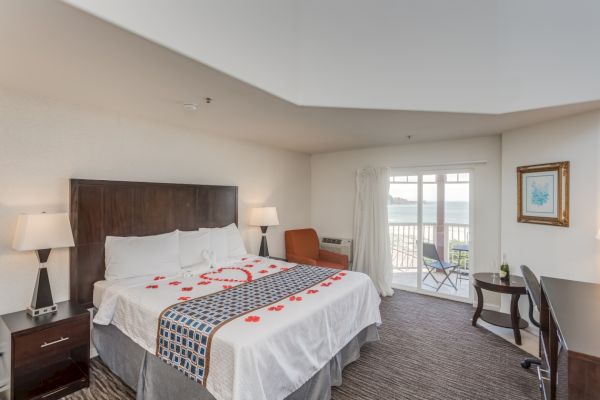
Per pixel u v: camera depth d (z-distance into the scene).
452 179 4.19
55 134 2.41
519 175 3.32
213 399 1.52
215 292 2.24
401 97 2.64
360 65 2.61
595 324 1.30
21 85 2.14
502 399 2.07
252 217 4.08
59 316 2.11
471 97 2.68
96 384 2.20
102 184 2.64
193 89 2.21
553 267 2.99
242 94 2.30
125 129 2.86
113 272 2.53
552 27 2.49
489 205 3.83
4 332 2.05
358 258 4.72
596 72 2.37
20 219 2.10
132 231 2.85
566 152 2.86
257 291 2.28
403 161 4.49
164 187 3.12
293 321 1.77
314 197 5.38
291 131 3.59
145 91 2.25
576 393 1.06
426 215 4.43
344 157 5.04
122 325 2.12
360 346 2.65
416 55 2.65
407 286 4.63
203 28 1.79
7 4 1.23
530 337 3.02
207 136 3.64
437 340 2.95
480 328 3.23
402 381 2.27
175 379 1.74
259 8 2.16
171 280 2.56
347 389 2.17
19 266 2.25
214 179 3.74
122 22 1.42
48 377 2.15
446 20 2.65
